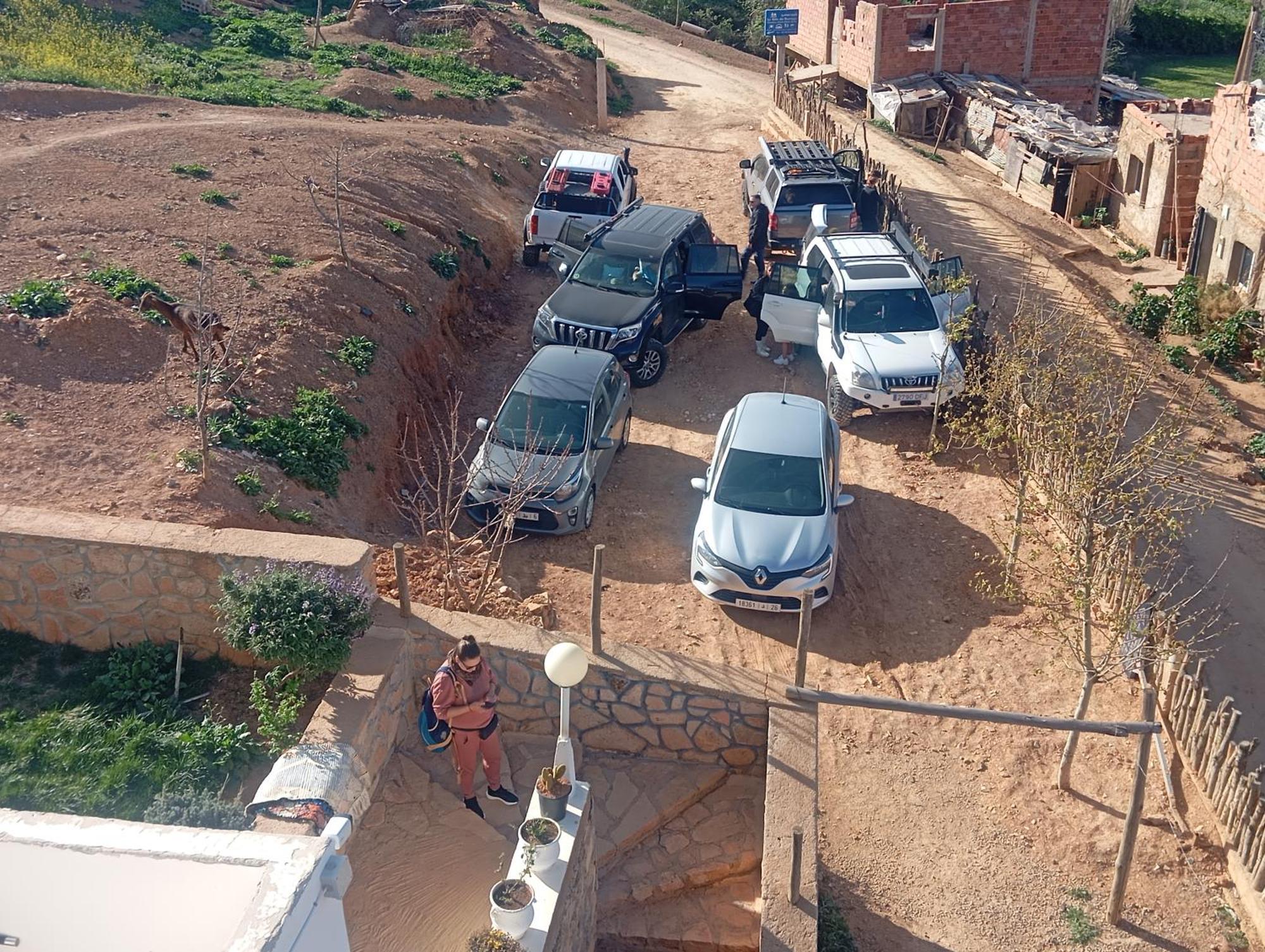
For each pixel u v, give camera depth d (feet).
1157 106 88.43
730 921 26.35
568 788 23.18
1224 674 39.29
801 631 28.40
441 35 124.67
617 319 54.34
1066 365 46.60
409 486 46.34
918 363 50.47
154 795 23.93
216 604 27.22
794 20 108.58
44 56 83.82
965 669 37.06
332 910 14.21
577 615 38.70
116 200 56.95
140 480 35.53
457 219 69.46
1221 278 71.05
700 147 105.19
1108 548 35.50
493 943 20.34
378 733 26.78
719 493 41.04
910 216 79.77
